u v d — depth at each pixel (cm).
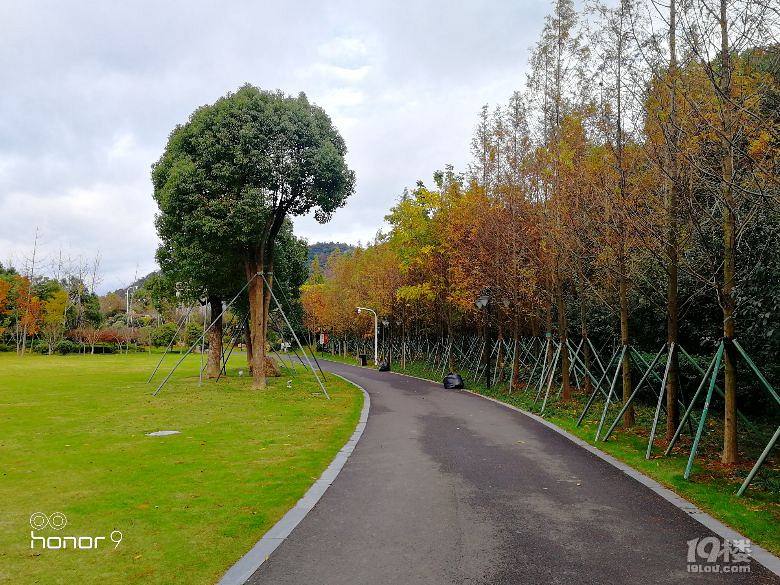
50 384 2338
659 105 820
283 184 1861
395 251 2622
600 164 1110
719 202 828
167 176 2003
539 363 2134
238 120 1803
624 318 1180
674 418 973
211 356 2622
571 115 1335
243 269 2270
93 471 794
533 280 1700
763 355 1070
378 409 1511
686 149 745
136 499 648
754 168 661
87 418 1346
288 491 679
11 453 928
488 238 1856
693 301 1150
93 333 6341
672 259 934
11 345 6350
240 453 921
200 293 2538
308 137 1883
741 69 707
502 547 493
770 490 668
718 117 711
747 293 1002
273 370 2844
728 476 739
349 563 458
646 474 770
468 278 2080
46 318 5681
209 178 1811
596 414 1367
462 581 422
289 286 2966
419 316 3397
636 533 530
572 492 677
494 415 1383
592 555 475
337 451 941
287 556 474
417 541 509
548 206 1428
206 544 504
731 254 764
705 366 1234
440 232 2405
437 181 2500
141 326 7806
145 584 421
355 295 4453
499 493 673
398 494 670
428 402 1683
